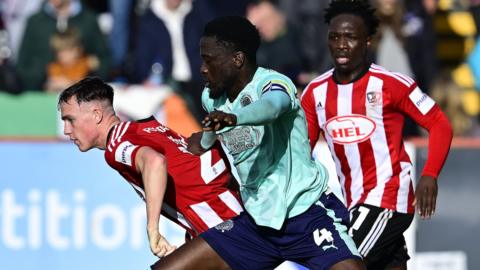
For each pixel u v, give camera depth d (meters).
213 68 17.41
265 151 17.80
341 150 21.14
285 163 17.92
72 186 27.27
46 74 31.02
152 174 17.28
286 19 32.28
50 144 27.23
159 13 31.67
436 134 20.56
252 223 18.34
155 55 31.67
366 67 20.81
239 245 18.38
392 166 20.84
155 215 17.28
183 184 18.62
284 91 16.81
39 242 27.11
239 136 17.73
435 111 20.64
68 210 27.23
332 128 21.11
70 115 18.56
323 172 18.48
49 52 31.03
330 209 18.39
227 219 18.67
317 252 18.06
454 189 28.88
